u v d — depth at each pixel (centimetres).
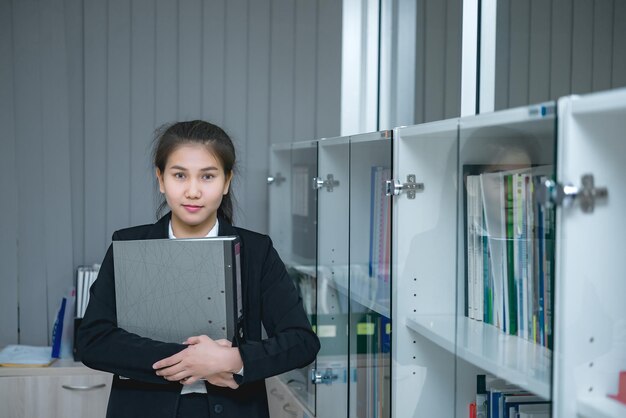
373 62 278
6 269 320
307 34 344
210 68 337
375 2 277
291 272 269
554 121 107
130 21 329
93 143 327
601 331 110
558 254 109
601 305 110
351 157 197
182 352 138
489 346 138
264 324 157
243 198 341
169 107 334
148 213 332
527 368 120
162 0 332
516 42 149
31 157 321
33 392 285
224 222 157
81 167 327
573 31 128
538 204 118
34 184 322
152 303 144
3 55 317
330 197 217
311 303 240
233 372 140
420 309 165
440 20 219
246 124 341
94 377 288
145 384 146
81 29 325
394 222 168
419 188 162
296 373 250
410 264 167
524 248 125
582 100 102
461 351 147
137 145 331
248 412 146
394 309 169
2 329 321
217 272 140
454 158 147
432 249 161
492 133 129
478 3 171
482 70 168
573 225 108
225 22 337
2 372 284
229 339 142
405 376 168
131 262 143
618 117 105
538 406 117
